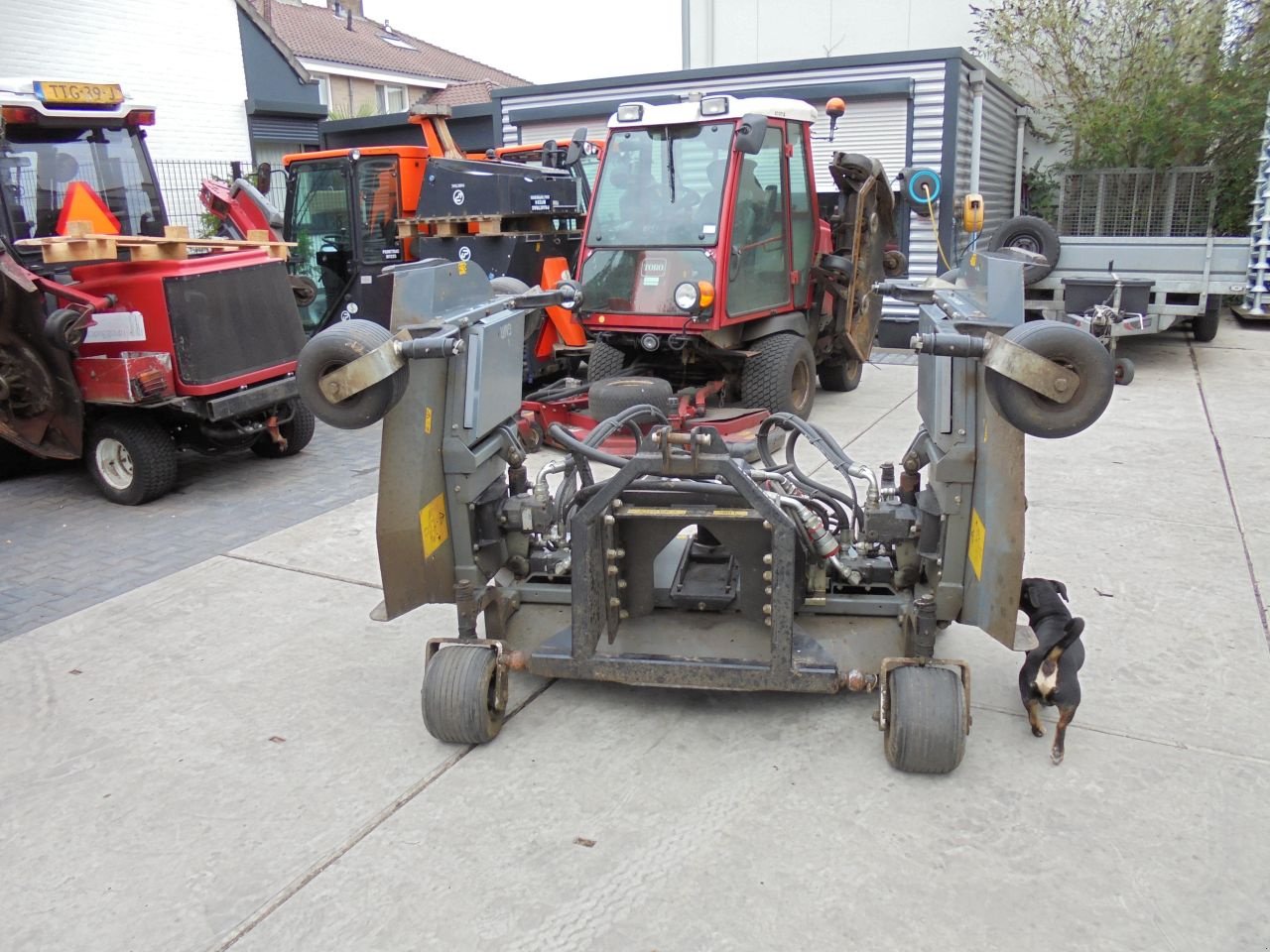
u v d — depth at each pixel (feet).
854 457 21.40
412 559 10.59
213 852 9.07
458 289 11.26
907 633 10.64
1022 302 9.08
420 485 10.40
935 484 10.17
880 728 10.16
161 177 50.42
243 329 20.03
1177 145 39.99
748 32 51.78
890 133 35.65
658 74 38.68
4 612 14.66
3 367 19.53
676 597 11.50
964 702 9.65
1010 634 9.68
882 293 12.43
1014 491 9.35
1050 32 42.86
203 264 19.43
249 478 21.57
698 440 10.00
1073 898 8.10
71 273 19.76
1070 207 39.63
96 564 16.56
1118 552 15.48
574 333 24.64
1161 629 12.89
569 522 12.18
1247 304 29.48
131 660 13.00
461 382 10.76
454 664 10.38
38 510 19.75
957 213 36.19
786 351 22.33
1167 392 26.96
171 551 17.08
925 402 10.84
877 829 9.02
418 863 8.81
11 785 10.27
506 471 14.06
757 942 7.73
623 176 21.93
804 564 11.18
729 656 10.59
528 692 11.74
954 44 47.78
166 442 19.58
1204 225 37.96
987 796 9.47
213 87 53.78
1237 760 10.00
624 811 9.41
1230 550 15.46
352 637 13.53
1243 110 39.01
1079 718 10.84
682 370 23.90
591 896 8.30
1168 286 29.96
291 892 8.50
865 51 49.60
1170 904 8.01
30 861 9.05
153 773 10.40
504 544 11.94
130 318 18.90
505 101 42.01
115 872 8.86
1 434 19.88
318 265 29.68
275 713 11.56
